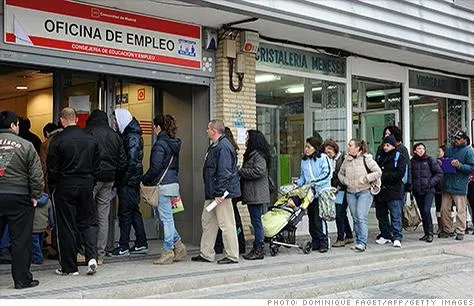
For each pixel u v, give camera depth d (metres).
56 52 7.90
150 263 8.08
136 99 9.91
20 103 9.34
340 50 11.81
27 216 6.47
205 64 9.71
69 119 7.18
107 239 8.23
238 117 9.96
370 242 10.70
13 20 7.52
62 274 7.18
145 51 8.87
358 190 9.47
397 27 10.80
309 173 9.12
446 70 14.41
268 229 8.77
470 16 12.56
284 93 11.16
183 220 10.06
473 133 15.14
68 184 6.99
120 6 8.48
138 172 8.48
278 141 11.05
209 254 8.26
